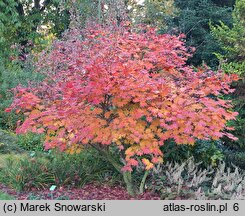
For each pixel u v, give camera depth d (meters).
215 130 5.62
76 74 6.75
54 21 18.20
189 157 7.49
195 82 6.13
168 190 6.22
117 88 5.53
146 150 5.45
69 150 6.23
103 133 5.63
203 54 13.70
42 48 16.33
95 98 5.50
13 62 13.23
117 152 7.25
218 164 8.26
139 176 6.95
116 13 11.30
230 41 9.80
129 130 5.61
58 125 5.95
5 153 8.22
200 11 14.43
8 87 11.32
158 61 6.64
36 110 6.09
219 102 5.82
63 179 6.94
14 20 15.22
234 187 6.43
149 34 7.61
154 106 5.70
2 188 6.67
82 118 5.80
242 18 10.03
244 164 8.98
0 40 14.20
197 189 6.50
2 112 10.55
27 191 6.63
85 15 13.62
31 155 8.09
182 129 5.59
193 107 5.67
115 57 6.27
